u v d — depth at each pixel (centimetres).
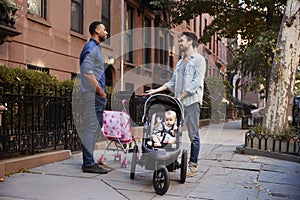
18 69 584
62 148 654
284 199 401
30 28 916
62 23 1055
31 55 920
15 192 394
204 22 2767
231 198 399
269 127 789
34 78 602
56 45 1027
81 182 453
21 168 511
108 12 1352
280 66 796
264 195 415
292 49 797
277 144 709
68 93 662
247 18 1518
